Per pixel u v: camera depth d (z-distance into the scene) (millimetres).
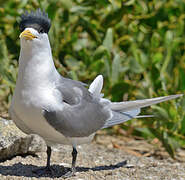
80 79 13102
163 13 14391
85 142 9086
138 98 13125
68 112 8477
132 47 13656
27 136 9750
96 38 13734
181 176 9453
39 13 8742
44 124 8320
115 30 14211
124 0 13391
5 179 8484
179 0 14516
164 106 12445
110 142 12742
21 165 9469
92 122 8906
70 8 13312
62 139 8672
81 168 9688
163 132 12102
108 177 9047
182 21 14453
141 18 14250
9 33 13414
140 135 13211
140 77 13961
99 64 12922
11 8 13883
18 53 12969
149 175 9391
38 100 8227
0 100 13367
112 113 9492
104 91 13047
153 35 13758
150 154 12180
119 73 13305
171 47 13555
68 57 13289
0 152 9406
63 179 8641
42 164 9719
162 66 13453
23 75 8344
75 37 13641
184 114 12445
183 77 13211
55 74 8688
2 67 11992
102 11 13805
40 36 8352
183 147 12852
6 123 9875
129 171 9586
